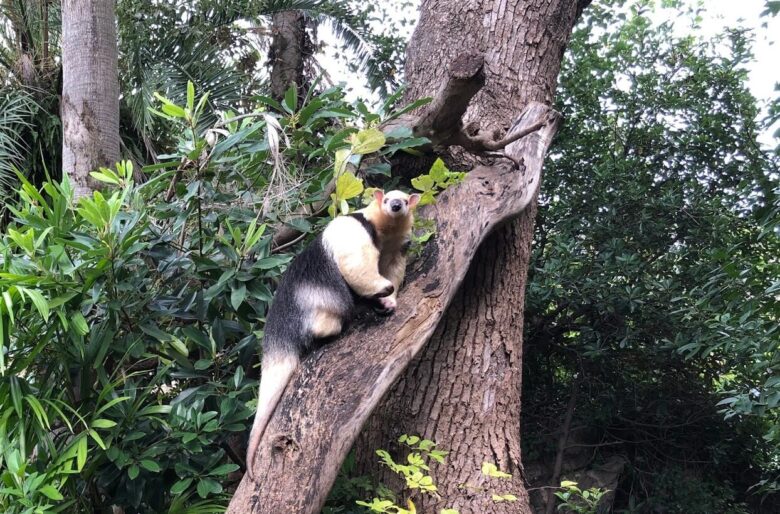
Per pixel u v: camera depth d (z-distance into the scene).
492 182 4.78
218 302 4.72
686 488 9.12
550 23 6.19
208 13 10.75
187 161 4.73
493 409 5.15
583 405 10.06
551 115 5.50
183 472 3.97
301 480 3.06
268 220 4.98
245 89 11.29
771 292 5.73
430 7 6.42
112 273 4.19
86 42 6.52
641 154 10.52
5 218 8.80
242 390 4.23
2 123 9.34
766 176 8.17
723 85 10.01
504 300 5.41
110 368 4.61
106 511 4.28
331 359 3.51
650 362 9.68
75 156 6.43
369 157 5.25
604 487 9.07
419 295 3.93
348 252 3.74
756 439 9.49
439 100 4.42
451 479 4.89
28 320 4.05
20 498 3.50
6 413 3.76
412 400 5.12
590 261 9.20
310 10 11.21
